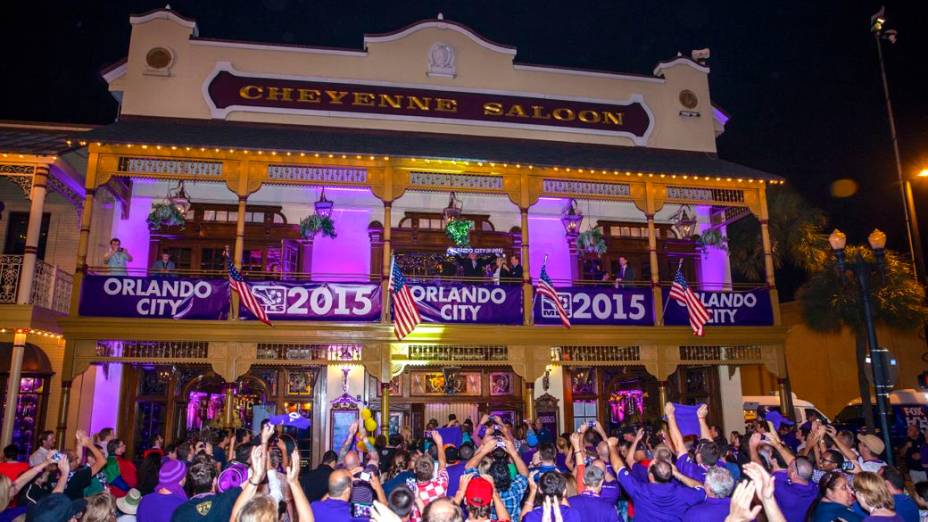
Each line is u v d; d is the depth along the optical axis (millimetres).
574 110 20172
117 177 17438
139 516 6836
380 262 19422
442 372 19344
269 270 19047
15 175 15570
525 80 20094
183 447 9289
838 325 25125
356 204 19797
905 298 24234
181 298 15367
